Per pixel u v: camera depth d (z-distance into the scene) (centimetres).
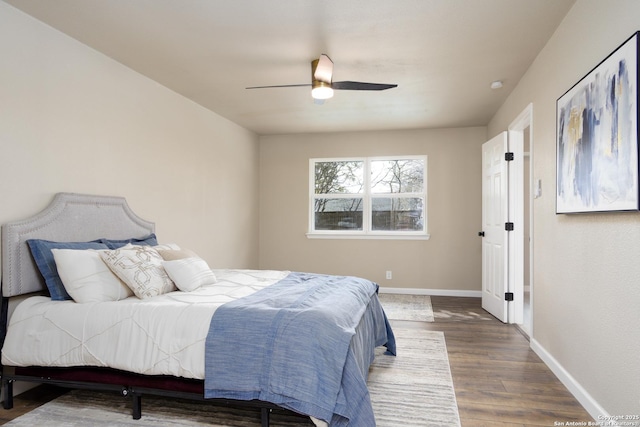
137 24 276
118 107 341
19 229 251
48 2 247
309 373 192
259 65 350
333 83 320
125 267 262
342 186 633
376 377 286
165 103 405
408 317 456
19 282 250
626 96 182
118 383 229
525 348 349
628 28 186
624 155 184
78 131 301
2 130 246
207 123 487
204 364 209
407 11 259
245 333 208
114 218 325
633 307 184
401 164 615
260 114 514
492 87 405
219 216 515
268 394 196
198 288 287
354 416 189
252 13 262
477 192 580
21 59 258
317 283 305
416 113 510
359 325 244
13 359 236
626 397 190
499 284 444
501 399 250
